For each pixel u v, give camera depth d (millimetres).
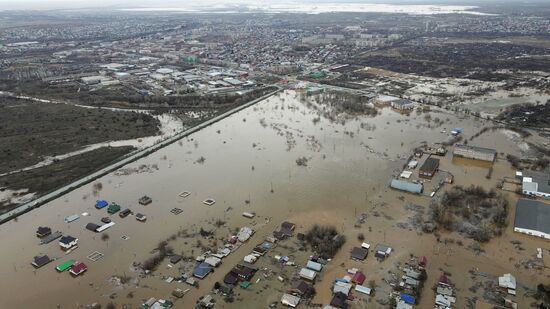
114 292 73125
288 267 78312
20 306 70875
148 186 112688
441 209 94188
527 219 88812
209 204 101375
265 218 94562
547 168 116125
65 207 102875
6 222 96500
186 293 72312
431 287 72188
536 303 67562
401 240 85125
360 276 74125
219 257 80875
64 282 76312
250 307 68812
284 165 123062
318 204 99938
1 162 129125
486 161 121750
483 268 76375
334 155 129625
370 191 105562
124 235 89938
